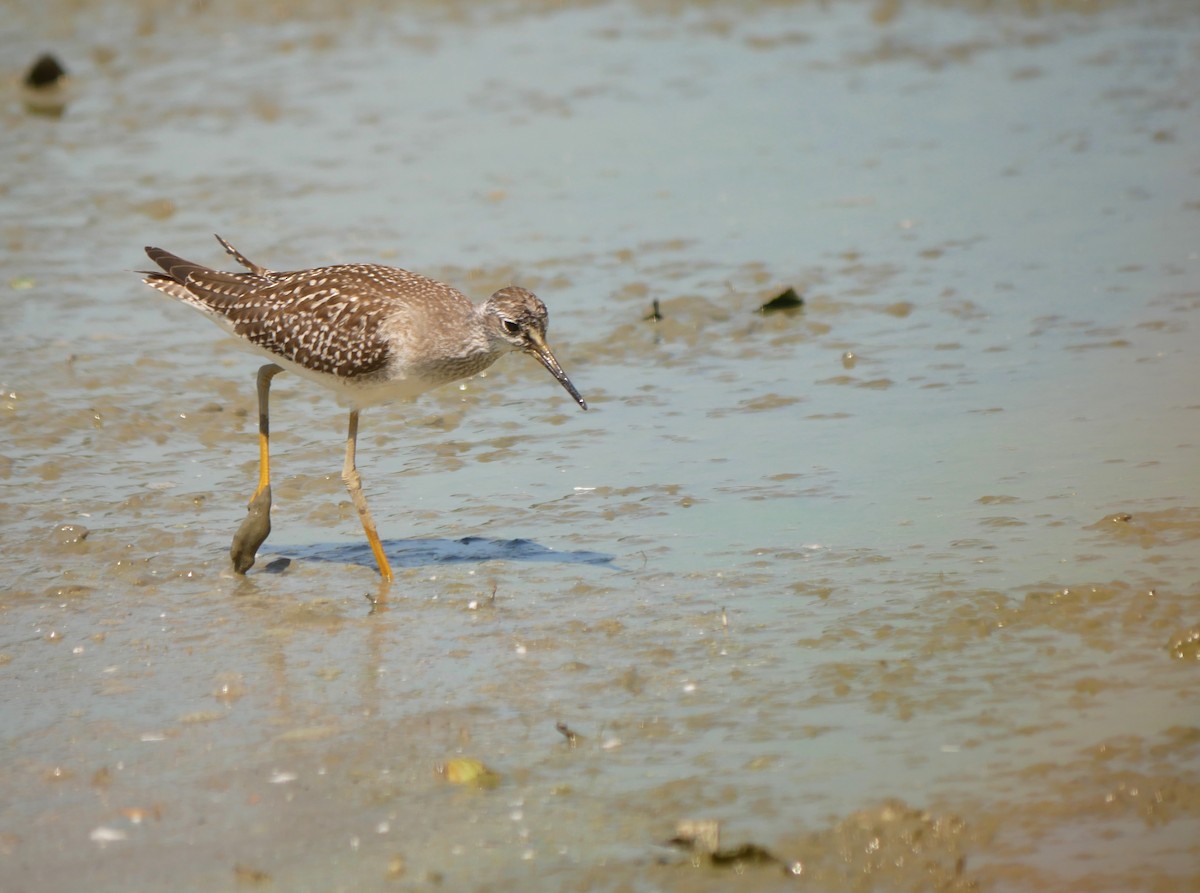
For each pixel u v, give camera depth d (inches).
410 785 365.1
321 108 1016.2
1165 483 504.7
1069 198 815.1
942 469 534.6
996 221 791.1
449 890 324.8
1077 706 379.2
